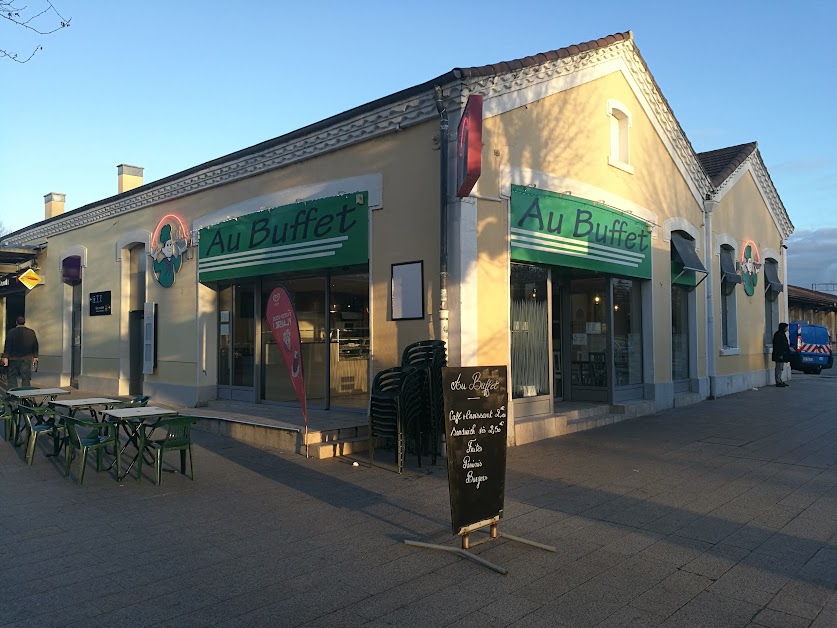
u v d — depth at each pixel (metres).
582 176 11.54
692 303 15.67
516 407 10.40
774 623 4.20
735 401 15.53
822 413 13.35
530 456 9.16
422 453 9.30
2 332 22.08
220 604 4.47
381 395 8.68
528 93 10.41
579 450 9.55
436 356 8.95
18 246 19.83
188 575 4.98
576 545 5.63
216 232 12.90
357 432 9.84
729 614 4.32
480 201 9.55
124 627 4.13
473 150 8.22
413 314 9.69
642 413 12.95
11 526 6.16
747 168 18.75
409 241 9.82
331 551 5.51
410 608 4.42
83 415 12.39
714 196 16.55
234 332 13.26
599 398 12.61
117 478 7.89
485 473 5.57
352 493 7.36
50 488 7.54
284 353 9.16
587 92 11.75
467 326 9.21
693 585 4.79
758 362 19.50
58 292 18.83
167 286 14.28
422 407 9.00
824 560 5.27
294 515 6.54
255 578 4.93
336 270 11.34
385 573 5.03
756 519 6.32
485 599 4.56
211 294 13.51
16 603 4.47
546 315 11.24
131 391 15.93
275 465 8.71
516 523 6.23
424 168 9.70
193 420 8.02
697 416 12.92
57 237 18.95
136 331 15.99
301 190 11.38
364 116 10.31
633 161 13.05
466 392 5.46
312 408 11.76
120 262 16.06
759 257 19.72
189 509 6.74
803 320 34.66
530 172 10.39
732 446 9.84
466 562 5.25
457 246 9.20
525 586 4.77
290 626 4.15
